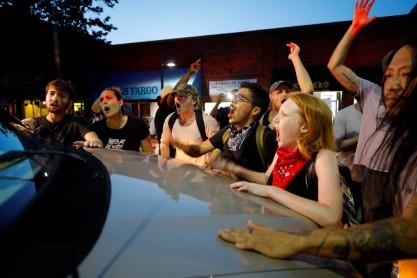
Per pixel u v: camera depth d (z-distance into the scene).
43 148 1.31
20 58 11.17
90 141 2.40
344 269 0.81
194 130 2.90
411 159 1.05
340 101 11.55
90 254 0.70
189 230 0.88
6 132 1.36
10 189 0.88
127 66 14.32
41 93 12.01
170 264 0.71
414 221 0.77
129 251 0.74
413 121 1.03
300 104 1.37
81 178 1.07
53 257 0.62
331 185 1.25
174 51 13.65
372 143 2.18
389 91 1.16
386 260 0.78
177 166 1.66
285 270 0.75
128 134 3.28
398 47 1.13
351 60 11.66
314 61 12.12
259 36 12.58
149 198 1.07
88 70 13.62
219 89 13.29
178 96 2.89
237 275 0.71
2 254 0.59
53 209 0.78
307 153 1.38
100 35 13.09
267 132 2.19
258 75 12.78
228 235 0.86
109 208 0.94
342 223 1.57
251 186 1.39
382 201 2.13
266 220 1.03
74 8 11.67
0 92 11.74
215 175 1.60
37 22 10.97
